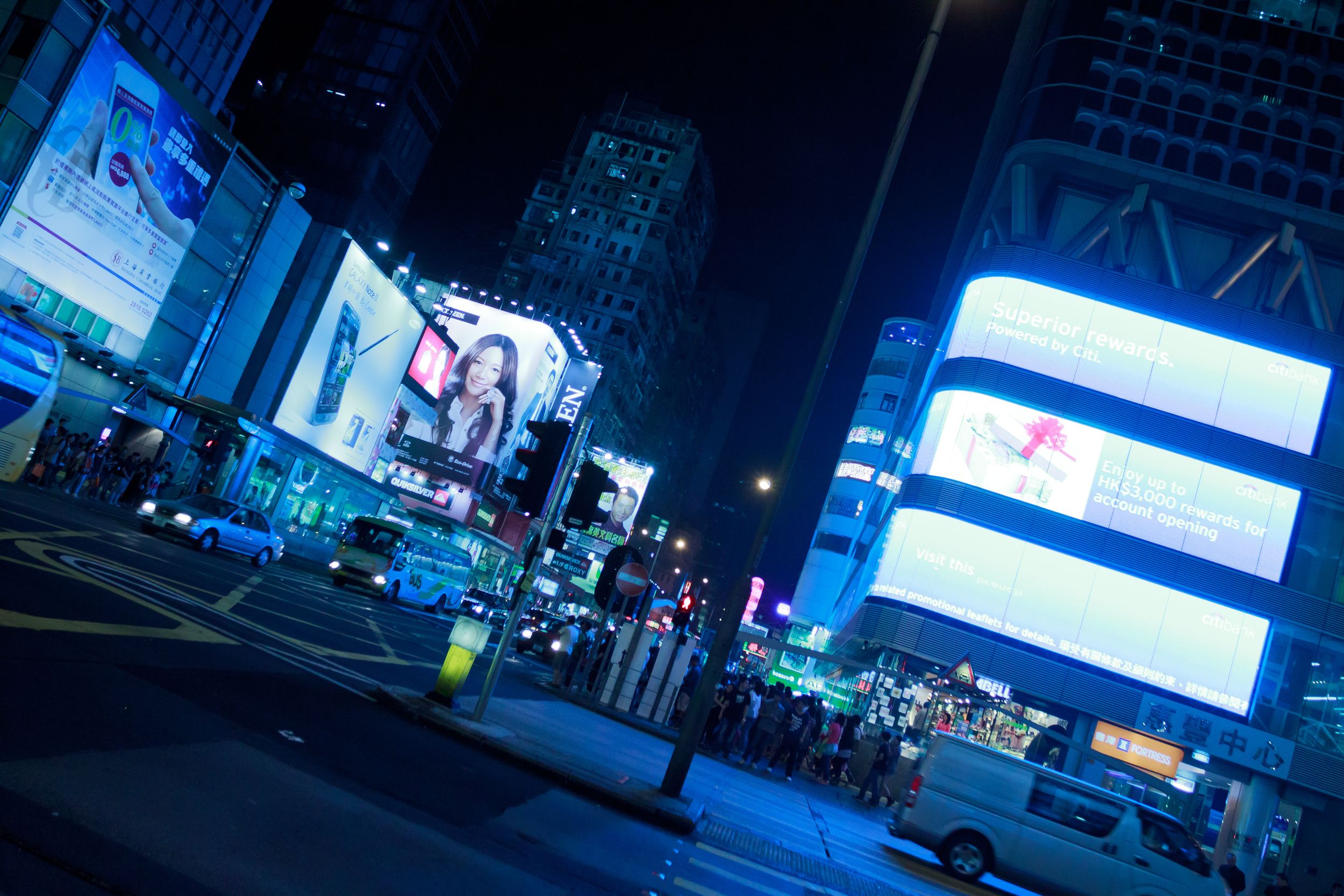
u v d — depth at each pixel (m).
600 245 101.44
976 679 30.75
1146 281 33.81
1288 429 32.72
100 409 35.22
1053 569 31.83
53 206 29.83
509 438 58.78
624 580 18.78
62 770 4.81
